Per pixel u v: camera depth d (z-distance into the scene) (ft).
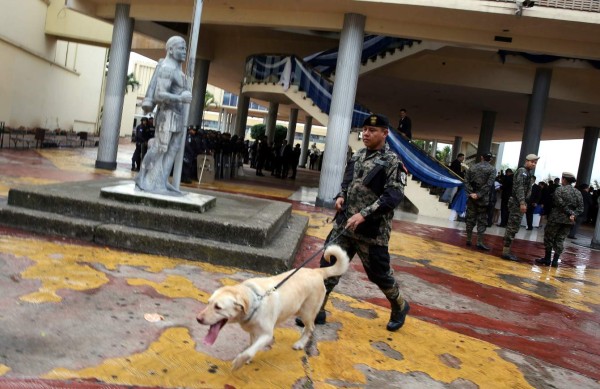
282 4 42.60
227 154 59.77
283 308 10.09
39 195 20.17
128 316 12.15
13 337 10.15
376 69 55.72
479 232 32.76
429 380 11.18
